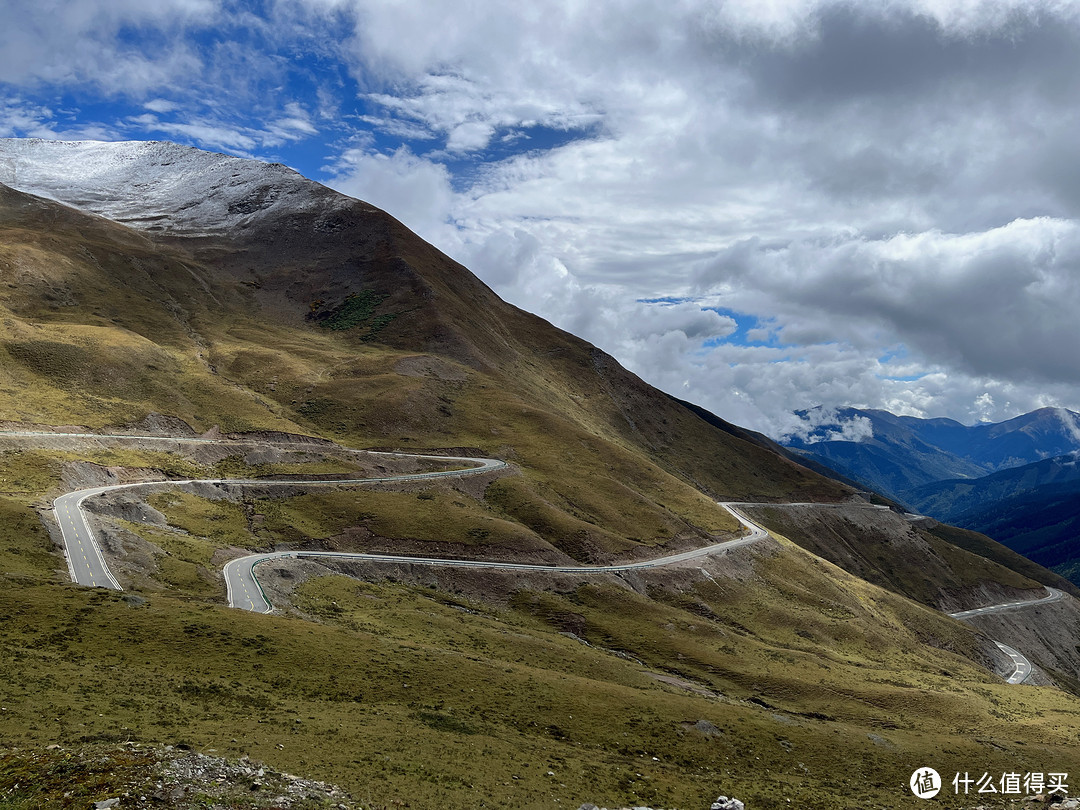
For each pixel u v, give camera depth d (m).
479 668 79.06
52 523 100.19
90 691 50.41
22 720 42.78
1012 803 71.12
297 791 37.97
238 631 71.75
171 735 44.88
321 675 66.69
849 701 111.25
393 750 51.62
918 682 138.12
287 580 109.06
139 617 69.50
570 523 174.12
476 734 60.66
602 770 59.25
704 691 104.06
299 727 52.16
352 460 187.88
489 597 135.75
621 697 80.31
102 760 36.19
